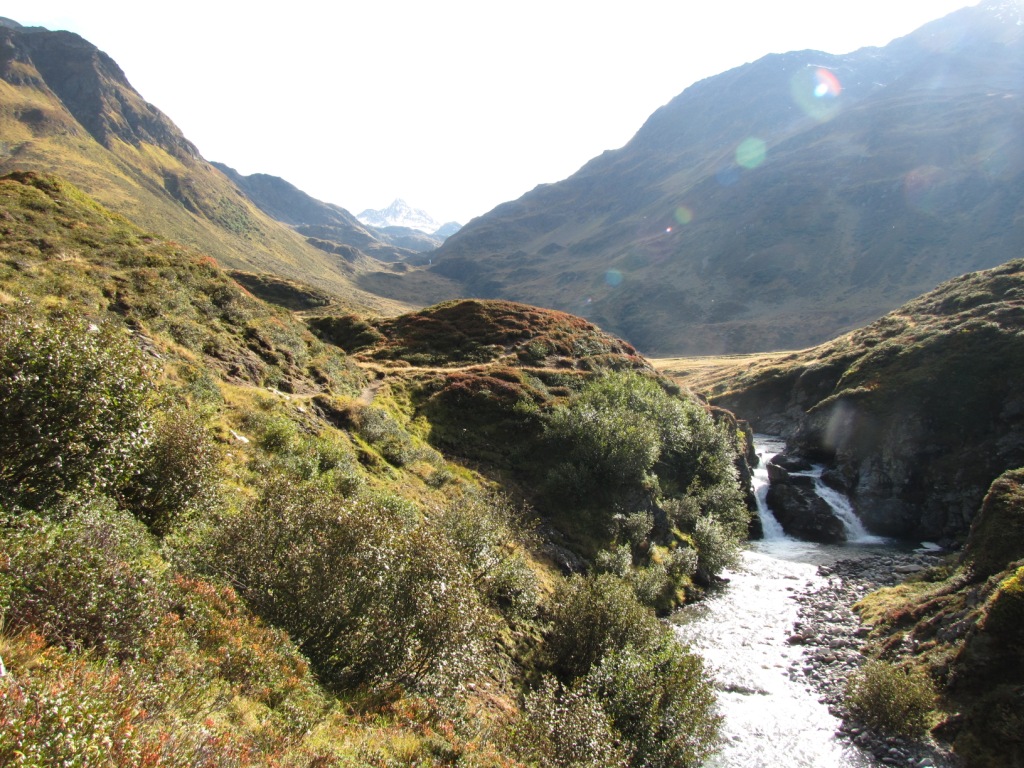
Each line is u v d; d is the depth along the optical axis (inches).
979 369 2219.5
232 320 1342.3
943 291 3260.3
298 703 360.2
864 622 1117.1
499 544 912.3
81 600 291.4
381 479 1040.2
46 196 1352.1
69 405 407.8
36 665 238.1
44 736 185.8
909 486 2103.8
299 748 304.2
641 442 1437.0
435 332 2340.1
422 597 497.4
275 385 1227.2
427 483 1158.3
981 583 950.4
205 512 555.2
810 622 1146.0
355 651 464.1
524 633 822.5
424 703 476.4
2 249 1030.4
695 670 666.8
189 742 238.1
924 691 751.1
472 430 1571.1
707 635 1069.8
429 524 820.6
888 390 2370.8
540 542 1151.0
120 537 396.2
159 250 1406.3
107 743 198.5
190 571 437.4
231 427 871.7
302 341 1540.4
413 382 1738.4
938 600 988.6
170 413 589.9
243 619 408.5
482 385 1736.0
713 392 4284.0
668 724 614.2
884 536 2059.5
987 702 686.5
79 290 1021.8
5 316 419.5
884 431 2246.6
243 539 482.0
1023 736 629.6
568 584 911.7
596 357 2333.9
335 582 470.6
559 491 1366.9
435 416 1584.6
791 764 696.4
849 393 2498.8
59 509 387.2
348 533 496.4
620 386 1844.2
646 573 1203.2
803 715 802.2
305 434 992.9
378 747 364.5
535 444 1536.7
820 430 2551.7
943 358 2367.1
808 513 2025.1
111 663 273.9
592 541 1259.8
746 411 3732.8
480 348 2194.9
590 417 1508.4
